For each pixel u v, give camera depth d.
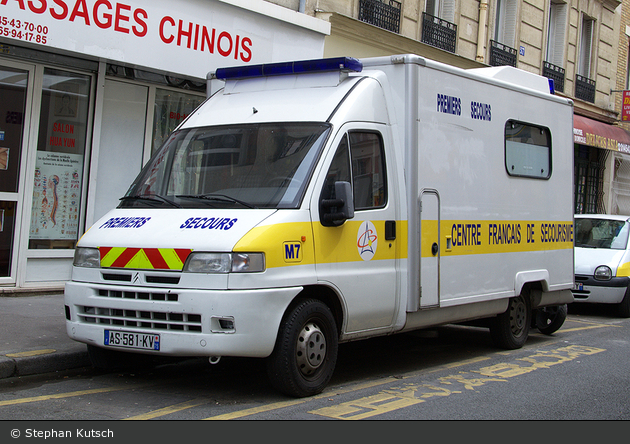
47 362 6.41
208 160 6.27
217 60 10.80
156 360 7.03
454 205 7.24
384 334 6.61
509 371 7.34
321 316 5.82
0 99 9.27
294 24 12.03
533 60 21.53
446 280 7.09
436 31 17.25
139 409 5.32
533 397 6.20
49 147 9.84
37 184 9.74
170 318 5.36
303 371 5.72
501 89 8.15
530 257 8.58
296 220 5.58
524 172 8.53
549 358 8.16
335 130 6.04
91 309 5.75
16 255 9.44
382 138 6.52
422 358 8.01
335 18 14.08
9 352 6.44
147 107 10.91
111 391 5.90
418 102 6.77
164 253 5.42
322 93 6.43
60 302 9.08
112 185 10.55
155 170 6.48
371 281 6.23
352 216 5.78
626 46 26.84
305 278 5.58
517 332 8.73
